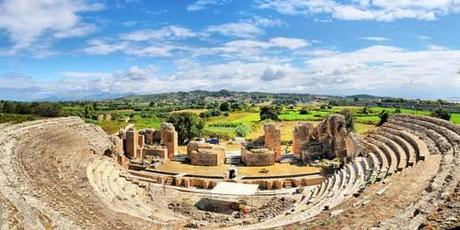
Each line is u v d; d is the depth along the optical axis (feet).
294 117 435.12
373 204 84.53
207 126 405.18
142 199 146.20
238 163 236.02
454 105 431.02
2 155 112.47
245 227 98.48
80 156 151.12
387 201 84.69
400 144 151.84
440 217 63.36
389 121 199.41
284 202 155.94
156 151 241.35
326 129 234.17
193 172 209.77
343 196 113.80
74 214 90.22
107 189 131.54
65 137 162.40
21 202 83.20
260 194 169.89
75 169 132.87
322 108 544.21
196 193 173.58
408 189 90.63
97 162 157.07
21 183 98.43
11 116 290.76
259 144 251.60
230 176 195.00
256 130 386.11
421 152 125.70
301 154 237.45
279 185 186.29
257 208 155.84
